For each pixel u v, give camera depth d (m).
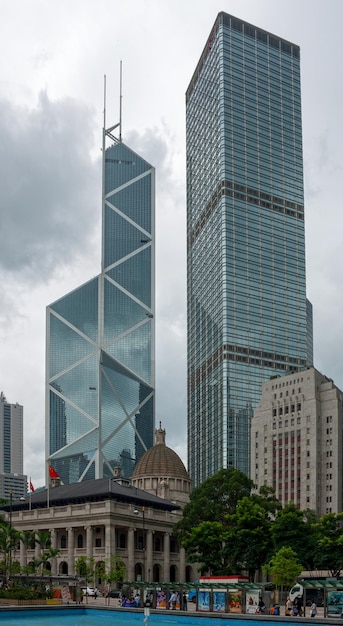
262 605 90.31
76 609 99.38
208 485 158.75
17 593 99.88
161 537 173.38
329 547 124.31
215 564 137.75
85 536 160.88
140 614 94.44
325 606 86.00
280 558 109.44
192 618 89.25
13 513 170.75
